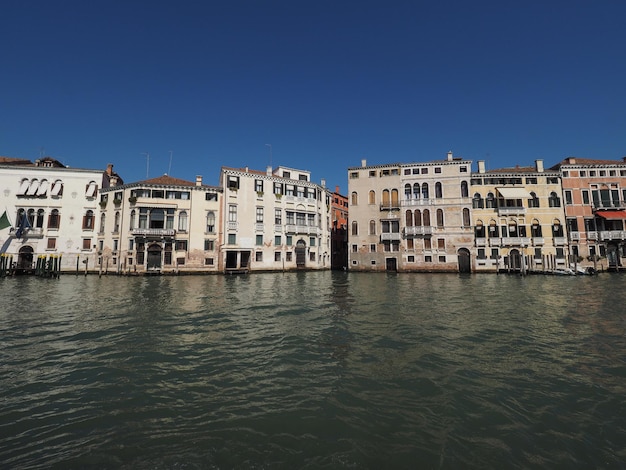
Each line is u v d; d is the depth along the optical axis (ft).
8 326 35.99
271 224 135.54
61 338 31.24
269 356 26.21
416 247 138.41
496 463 13.25
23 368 23.59
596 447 14.28
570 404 18.10
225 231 126.21
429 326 36.06
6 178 122.31
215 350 27.73
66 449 14.28
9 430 15.74
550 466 13.07
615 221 129.70
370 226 145.18
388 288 77.00
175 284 85.92
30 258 121.49
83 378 21.91
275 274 128.67
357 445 14.51
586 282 91.45
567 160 137.39
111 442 14.82
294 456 13.78
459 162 136.56
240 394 19.57
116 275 116.88
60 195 124.77
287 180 140.97
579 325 36.42
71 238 123.95
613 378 21.56
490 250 131.75
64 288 74.74
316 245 148.46
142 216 119.44
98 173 128.36
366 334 32.71
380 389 20.15
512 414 17.07
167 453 14.01
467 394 19.35
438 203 137.49
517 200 132.98
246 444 14.61
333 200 188.85
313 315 42.57
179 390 20.12
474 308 47.73
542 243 129.29
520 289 74.23
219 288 76.23
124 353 26.94
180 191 123.03
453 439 14.92
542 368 23.40
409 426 16.02
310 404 18.28
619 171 130.21
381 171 146.30
